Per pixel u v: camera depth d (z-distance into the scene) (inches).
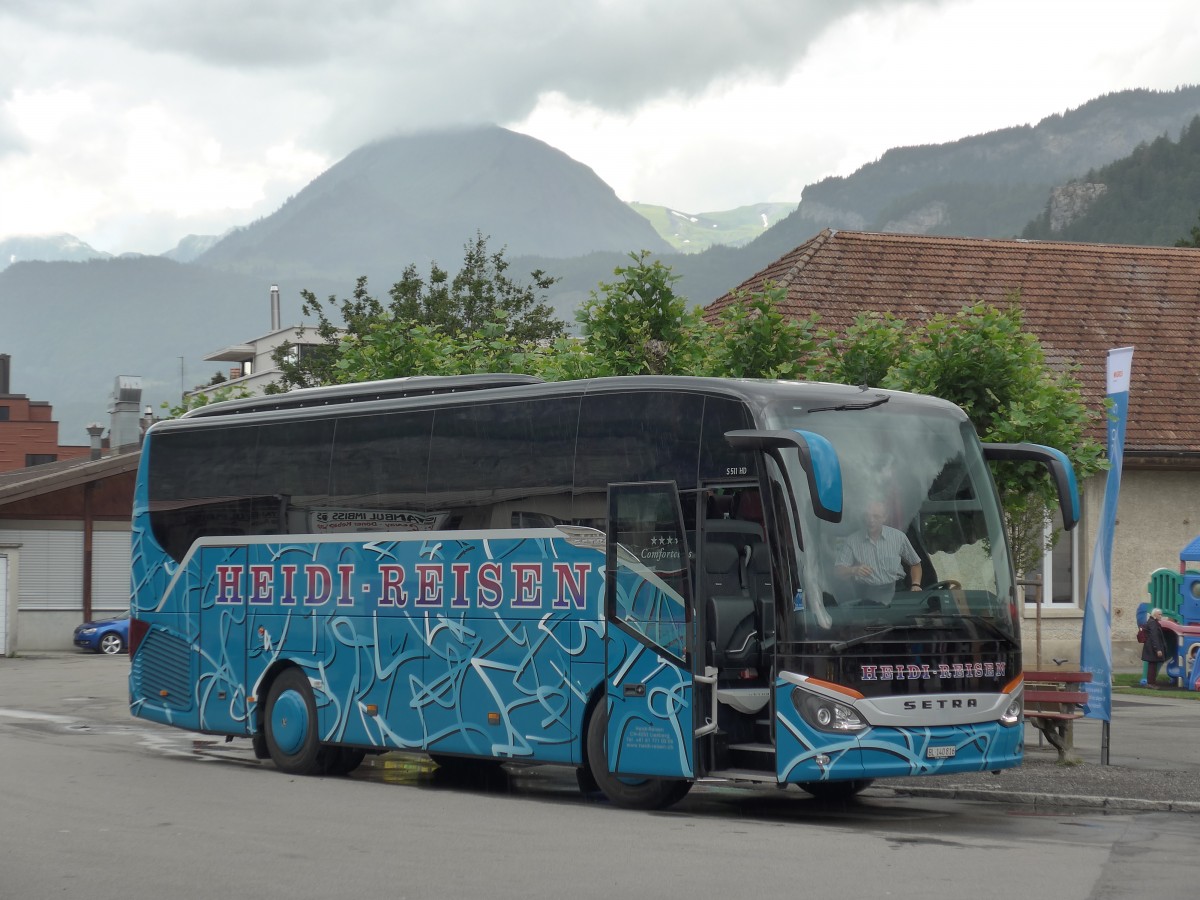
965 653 473.1
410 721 578.2
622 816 487.8
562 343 761.0
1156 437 1179.3
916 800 550.6
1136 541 1191.6
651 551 496.7
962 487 495.5
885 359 700.7
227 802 518.9
